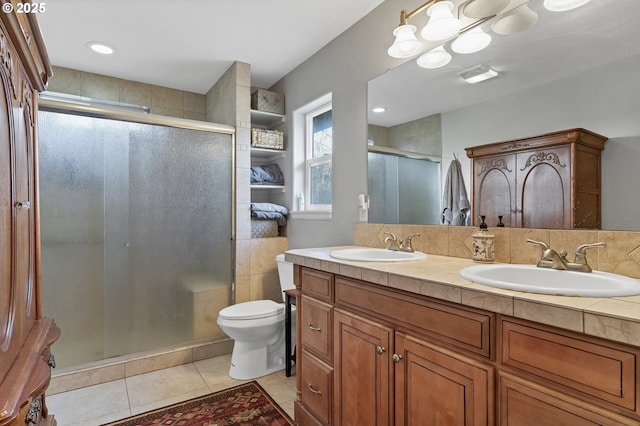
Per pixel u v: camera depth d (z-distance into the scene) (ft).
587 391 2.56
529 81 4.66
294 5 6.87
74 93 9.70
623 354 2.38
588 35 4.13
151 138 8.30
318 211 8.79
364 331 4.62
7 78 2.71
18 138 3.11
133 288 8.02
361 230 7.37
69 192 7.29
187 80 10.61
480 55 5.22
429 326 3.79
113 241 7.78
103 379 7.45
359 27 7.45
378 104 6.97
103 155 7.68
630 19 3.82
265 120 10.80
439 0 5.01
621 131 3.86
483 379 3.23
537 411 2.84
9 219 2.73
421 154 6.15
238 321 7.45
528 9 4.66
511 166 4.88
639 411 2.30
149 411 6.38
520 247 4.75
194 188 8.87
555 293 2.97
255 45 8.51
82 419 6.12
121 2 6.66
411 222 6.33
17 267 2.98
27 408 2.64
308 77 9.25
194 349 8.61
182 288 8.67
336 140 8.13
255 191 11.40
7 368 2.57
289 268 8.43
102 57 9.02
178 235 8.63
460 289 3.41
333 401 5.20
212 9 6.95
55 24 7.42
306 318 5.85
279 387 7.29
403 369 4.08
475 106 5.31
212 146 9.16
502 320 3.12
